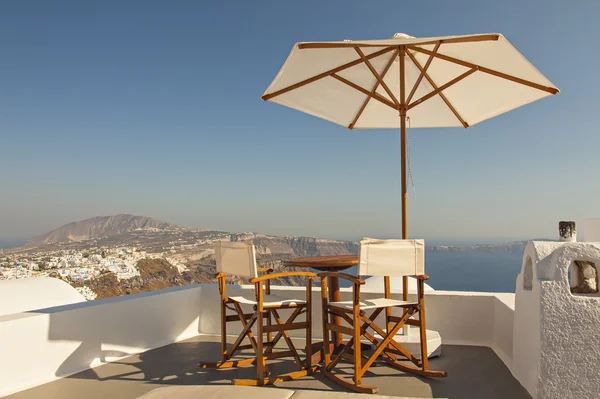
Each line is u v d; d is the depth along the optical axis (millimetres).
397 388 3025
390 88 4508
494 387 3016
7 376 3107
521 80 3646
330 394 1670
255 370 3508
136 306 4066
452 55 3596
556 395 2566
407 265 3131
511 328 3453
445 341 4109
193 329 4711
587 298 2566
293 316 3443
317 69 3836
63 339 3475
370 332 4191
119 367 3625
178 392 1703
